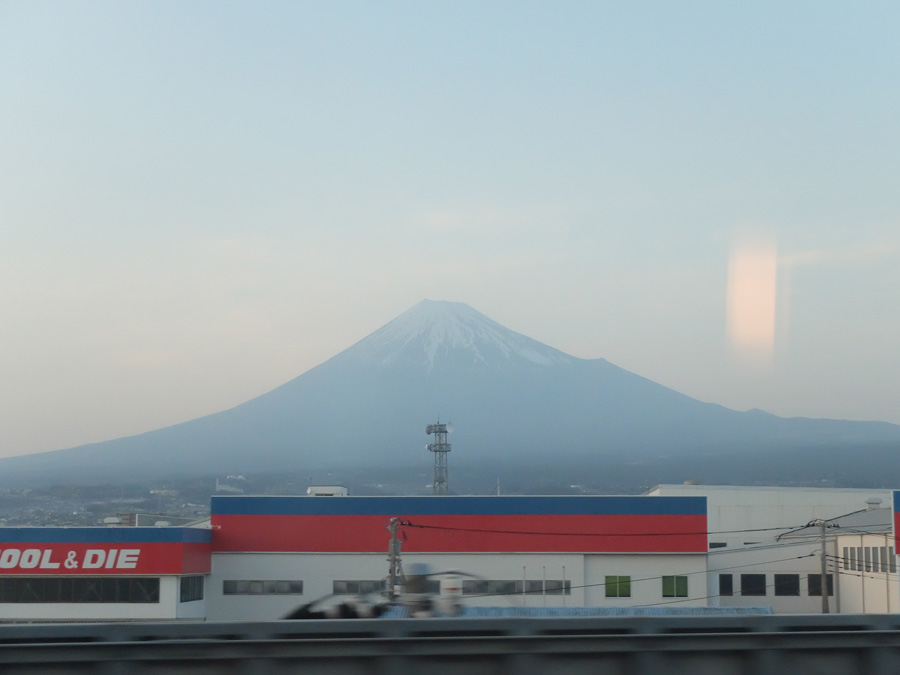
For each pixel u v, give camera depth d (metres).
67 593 29.89
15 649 6.25
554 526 32.34
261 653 6.36
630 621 6.73
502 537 32.34
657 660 6.57
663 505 32.31
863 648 6.68
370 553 32.44
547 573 32.03
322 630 6.50
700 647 6.61
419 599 14.41
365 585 32.25
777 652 6.63
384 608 14.27
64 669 6.29
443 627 6.59
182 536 29.98
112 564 29.88
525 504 32.50
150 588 29.83
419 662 6.45
